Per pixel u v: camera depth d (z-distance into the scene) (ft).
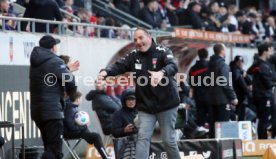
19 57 131.85
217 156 117.70
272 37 229.04
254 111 170.81
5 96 128.47
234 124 140.36
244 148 142.82
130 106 124.06
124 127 123.54
